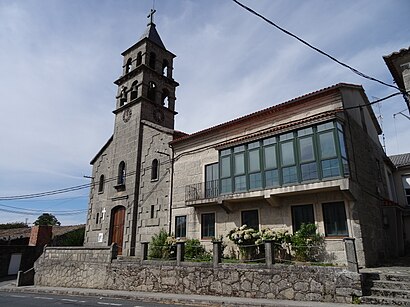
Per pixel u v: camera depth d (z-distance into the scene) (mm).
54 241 33688
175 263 14070
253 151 16531
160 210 20859
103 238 24344
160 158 22250
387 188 19578
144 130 24297
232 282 12094
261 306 9938
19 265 32219
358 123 16375
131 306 11031
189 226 18781
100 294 14719
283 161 15195
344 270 9891
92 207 26891
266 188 15414
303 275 10570
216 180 18141
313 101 15633
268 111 16969
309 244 13609
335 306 9031
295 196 15000
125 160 24922
